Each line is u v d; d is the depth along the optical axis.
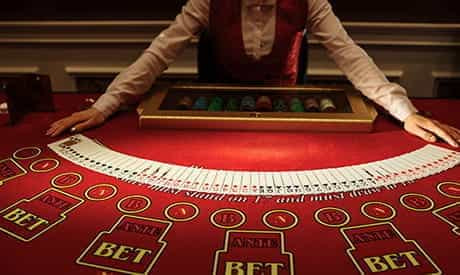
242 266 0.74
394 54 2.37
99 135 1.22
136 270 0.73
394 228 0.83
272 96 1.39
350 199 0.92
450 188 0.95
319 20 1.47
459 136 1.16
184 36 1.49
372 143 1.16
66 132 1.23
